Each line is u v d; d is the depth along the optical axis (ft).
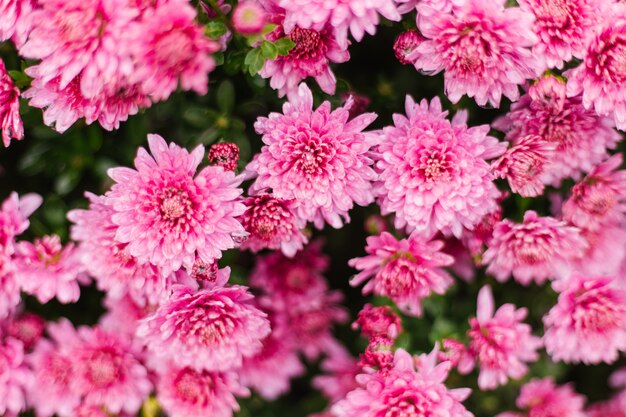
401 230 1.47
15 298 1.37
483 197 1.37
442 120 1.34
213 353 1.39
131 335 1.46
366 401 1.38
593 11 1.30
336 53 1.34
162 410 1.48
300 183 1.33
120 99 1.30
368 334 1.43
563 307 1.41
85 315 1.52
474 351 1.43
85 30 1.24
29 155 1.42
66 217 1.43
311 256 1.57
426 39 1.32
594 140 1.39
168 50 1.22
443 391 1.36
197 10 1.28
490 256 1.43
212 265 1.34
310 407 1.60
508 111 1.42
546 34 1.29
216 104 1.41
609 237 1.42
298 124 1.32
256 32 1.27
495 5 1.26
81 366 1.43
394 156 1.35
